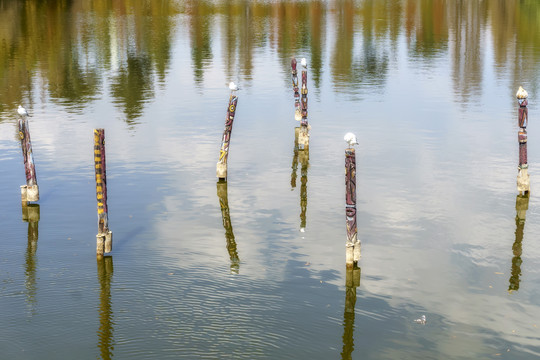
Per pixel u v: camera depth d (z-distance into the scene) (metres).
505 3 76.62
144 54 42.06
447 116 26.58
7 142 23.03
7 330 11.52
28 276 13.48
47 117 26.56
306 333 11.48
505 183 18.84
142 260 14.23
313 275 13.59
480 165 20.45
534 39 47.25
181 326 11.65
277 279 13.41
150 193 18.38
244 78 34.78
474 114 26.84
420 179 19.28
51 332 11.48
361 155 21.69
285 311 12.17
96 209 17.16
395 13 67.12
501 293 12.82
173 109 28.06
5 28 54.06
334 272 13.73
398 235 15.48
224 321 11.81
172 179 19.53
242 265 14.02
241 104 29.20
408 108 28.06
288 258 14.38
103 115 26.95
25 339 11.27
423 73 35.75
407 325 11.74
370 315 12.05
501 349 11.02
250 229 15.96
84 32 52.12
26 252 14.61
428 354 10.89
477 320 11.88
